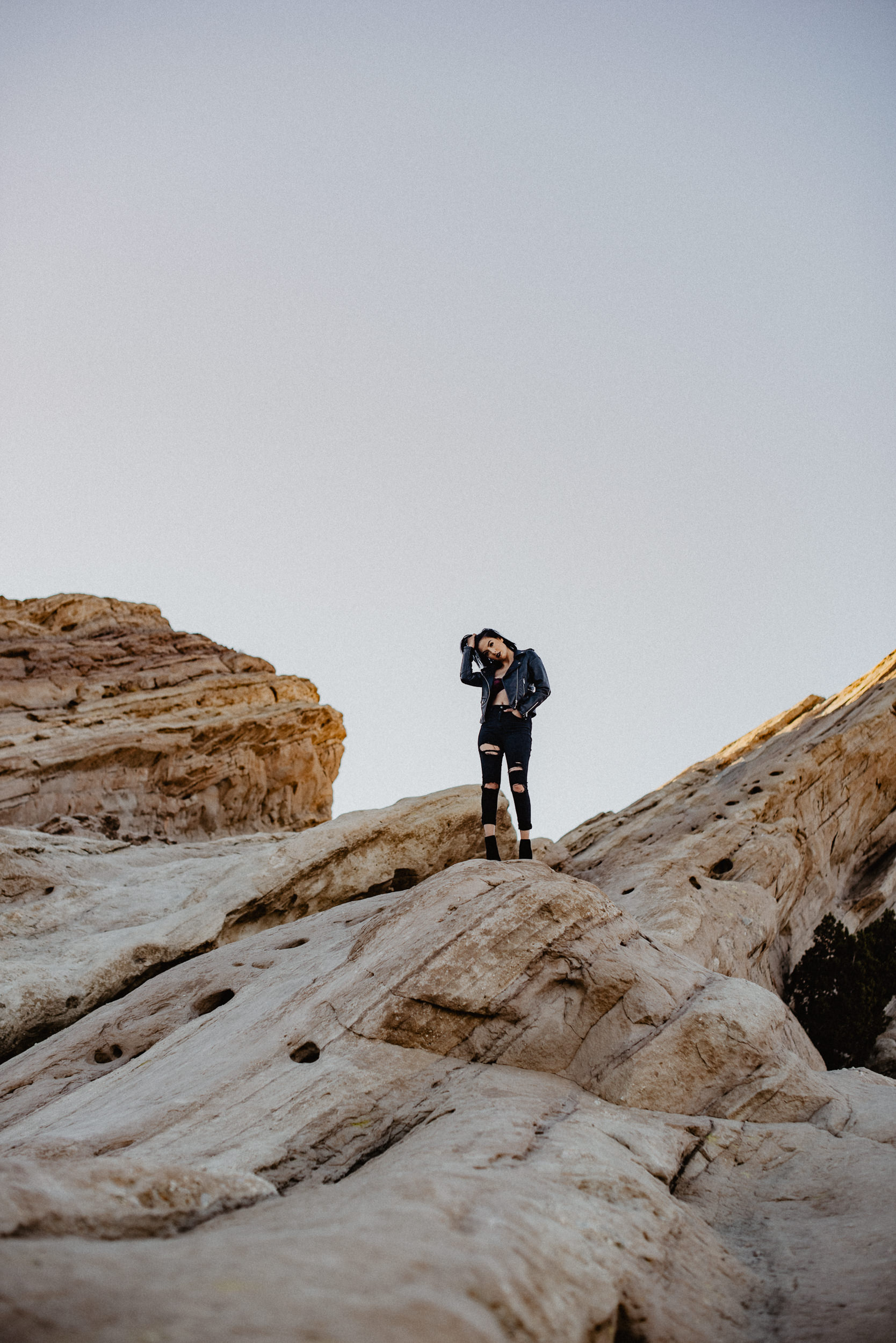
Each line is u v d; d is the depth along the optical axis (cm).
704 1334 439
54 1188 414
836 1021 1639
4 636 3319
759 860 1845
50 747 2664
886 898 2141
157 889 1719
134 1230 420
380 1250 338
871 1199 601
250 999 953
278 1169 614
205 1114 690
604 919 879
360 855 1675
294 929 1279
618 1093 751
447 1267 334
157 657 3444
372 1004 769
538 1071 768
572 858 2255
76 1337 237
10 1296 256
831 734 2358
